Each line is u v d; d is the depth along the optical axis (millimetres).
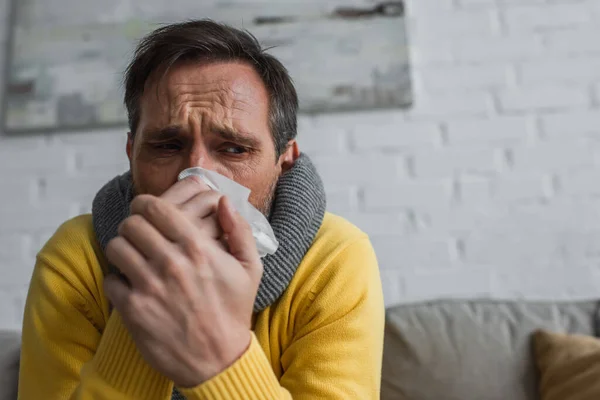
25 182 1504
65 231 809
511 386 1062
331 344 666
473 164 1447
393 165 1455
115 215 771
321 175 1456
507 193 1433
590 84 1462
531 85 1470
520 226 1421
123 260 483
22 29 1542
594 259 1399
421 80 1485
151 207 496
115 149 1511
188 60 695
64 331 725
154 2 1540
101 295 748
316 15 1492
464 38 1500
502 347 1100
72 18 1543
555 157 1438
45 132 1519
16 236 1486
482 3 1512
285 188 765
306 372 648
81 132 1521
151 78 706
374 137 1465
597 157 1433
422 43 1504
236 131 678
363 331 687
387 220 1438
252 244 517
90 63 1523
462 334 1119
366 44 1476
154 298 478
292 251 715
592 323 1131
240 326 504
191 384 489
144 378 541
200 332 481
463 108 1470
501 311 1166
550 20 1494
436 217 1434
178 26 739
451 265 1417
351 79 1463
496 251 1415
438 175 1448
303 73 1466
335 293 704
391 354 1114
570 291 1394
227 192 610
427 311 1173
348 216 1442
